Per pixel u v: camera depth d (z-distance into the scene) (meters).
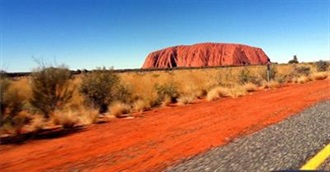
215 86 23.69
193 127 9.23
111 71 17.22
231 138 7.23
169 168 5.28
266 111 11.43
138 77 30.59
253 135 7.28
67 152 7.26
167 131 8.91
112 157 6.46
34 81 13.47
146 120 11.55
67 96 14.38
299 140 6.41
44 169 6.00
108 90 16.30
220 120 10.16
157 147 7.00
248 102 15.00
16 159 6.98
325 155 5.26
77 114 12.89
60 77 13.73
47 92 13.52
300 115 9.74
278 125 8.30
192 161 5.54
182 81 27.25
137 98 18.19
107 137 8.73
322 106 11.54
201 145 6.80
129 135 8.75
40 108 13.44
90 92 15.99
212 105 15.01
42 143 8.60
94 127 10.80
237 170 4.77
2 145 8.64
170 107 15.84
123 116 13.50
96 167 5.82
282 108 11.87
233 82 26.19
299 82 28.53
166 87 19.34
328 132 6.98
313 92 17.45
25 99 13.43
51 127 11.30
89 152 7.09
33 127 10.90
